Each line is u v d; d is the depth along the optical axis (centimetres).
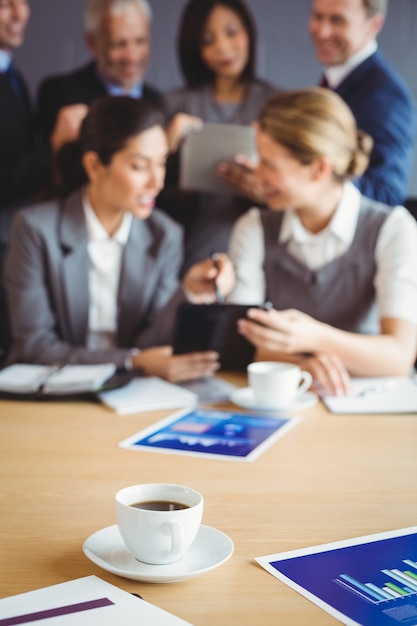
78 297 220
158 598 79
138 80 338
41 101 338
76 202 223
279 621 75
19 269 216
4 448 130
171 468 120
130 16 330
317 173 203
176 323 182
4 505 105
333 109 201
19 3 329
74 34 335
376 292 209
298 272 214
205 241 318
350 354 182
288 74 338
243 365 189
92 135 220
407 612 76
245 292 220
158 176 223
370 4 306
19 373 174
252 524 99
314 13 316
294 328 177
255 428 142
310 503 106
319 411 155
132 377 176
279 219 220
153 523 81
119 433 139
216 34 324
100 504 105
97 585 80
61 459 124
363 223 209
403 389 171
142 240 229
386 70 311
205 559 85
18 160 330
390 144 306
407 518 101
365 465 122
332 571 85
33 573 85
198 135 293
